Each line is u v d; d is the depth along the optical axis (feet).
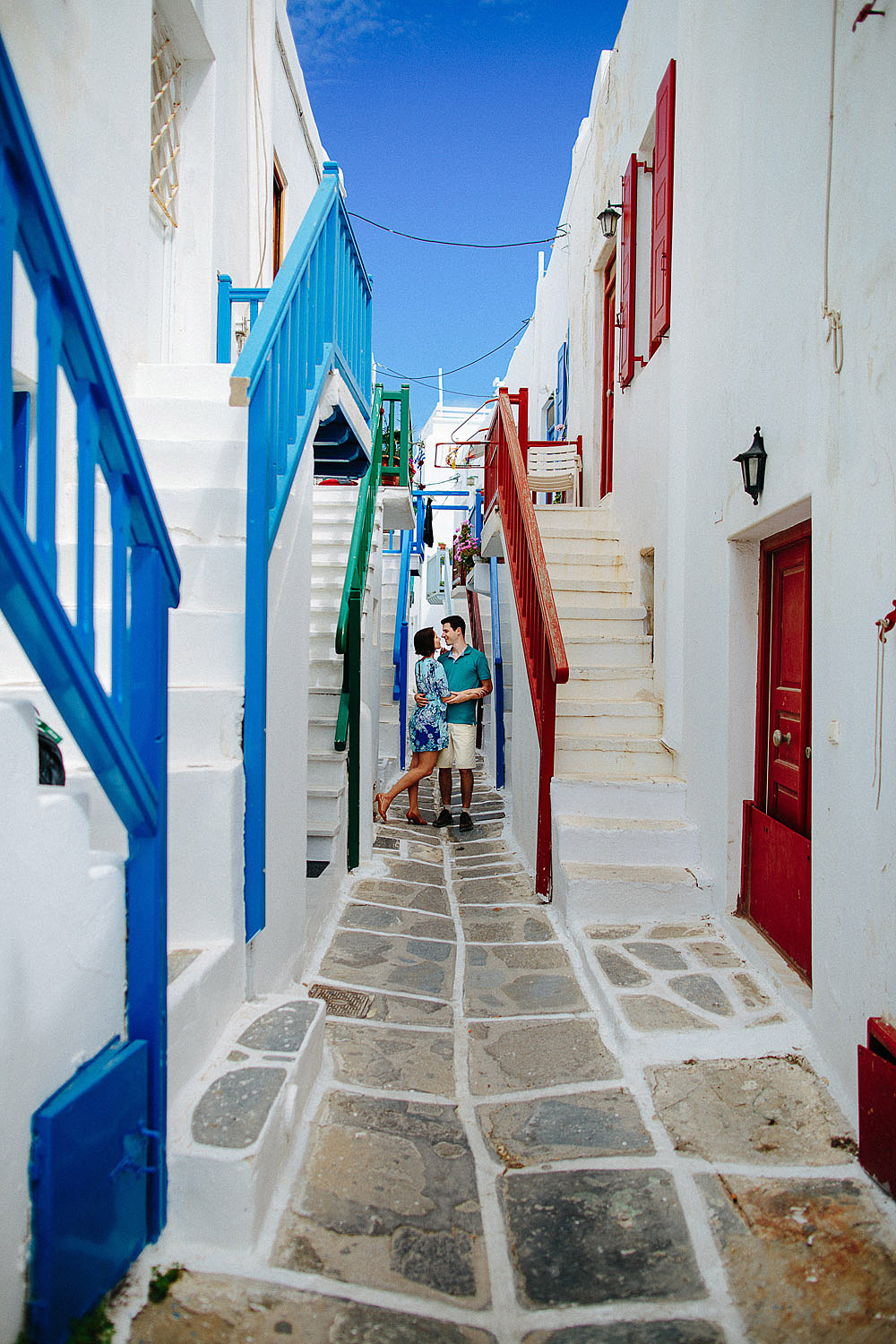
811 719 11.06
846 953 9.12
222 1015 8.57
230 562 9.70
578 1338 5.96
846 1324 6.09
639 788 16.55
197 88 16.35
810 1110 8.93
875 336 8.60
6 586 4.32
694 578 16.12
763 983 11.83
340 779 17.07
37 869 5.14
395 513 29.55
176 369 12.82
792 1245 6.93
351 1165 7.79
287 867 11.14
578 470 29.27
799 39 10.87
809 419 10.46
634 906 14.56
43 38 10.42
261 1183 6.77
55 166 10.70
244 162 18.56
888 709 8.23
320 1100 8.84
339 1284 6.28
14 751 4.93
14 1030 4.94
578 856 15.58
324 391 13.97
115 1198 5.86
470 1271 6.57
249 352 9.64
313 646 20.01
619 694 19.66
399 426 30.32
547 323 41.06
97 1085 5.58
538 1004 11.78
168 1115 7.07
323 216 13.56
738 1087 9.37
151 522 6.05
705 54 15.71
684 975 12.14
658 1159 8.11
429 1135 8.44
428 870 19.02
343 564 22.45
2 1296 4.83
